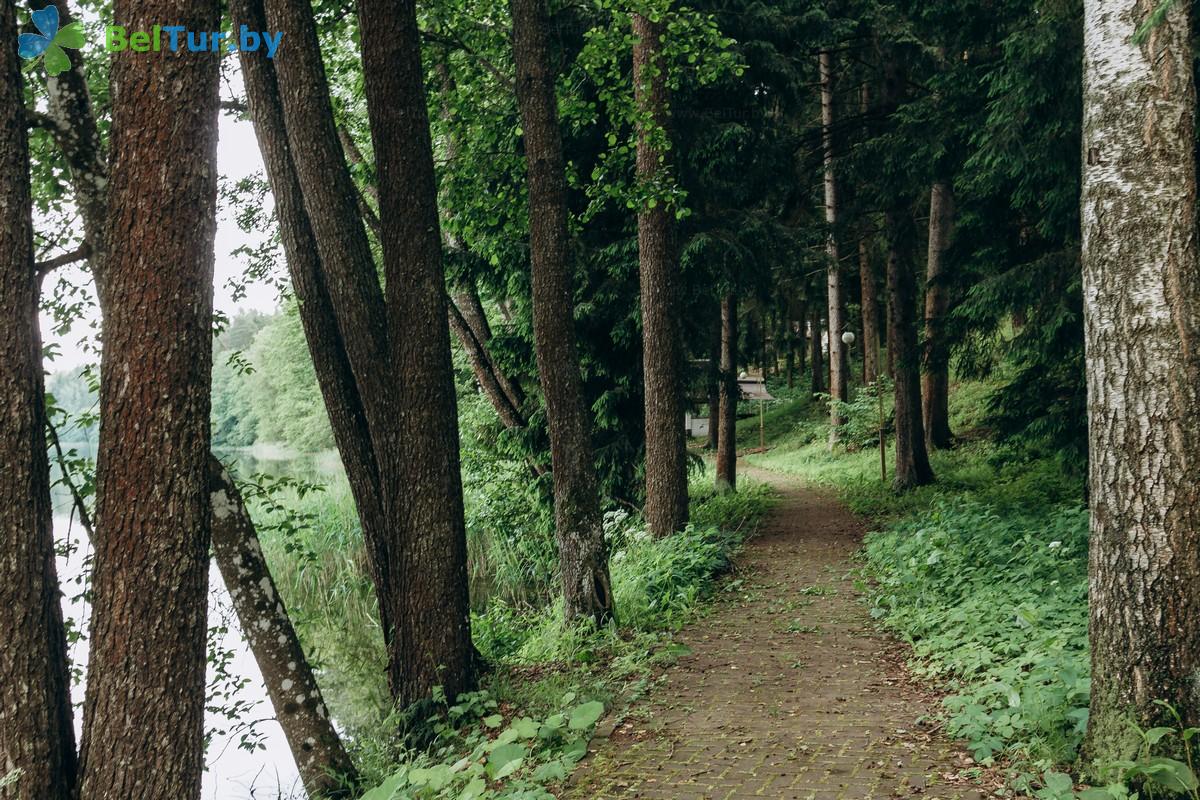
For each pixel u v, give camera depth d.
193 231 4.35
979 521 11.36
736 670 7.48
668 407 12.67
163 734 4.30
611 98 10.55
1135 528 4.19
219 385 64.94
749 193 16.02
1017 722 4.91
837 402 27.55
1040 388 11.94
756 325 37.62
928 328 14.66
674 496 12.70
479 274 14.92
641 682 7.14
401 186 7.16
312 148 7.29
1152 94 4.21
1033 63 9.70
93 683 4.32
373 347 7.39
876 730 5.64
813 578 11.55
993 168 10.77
